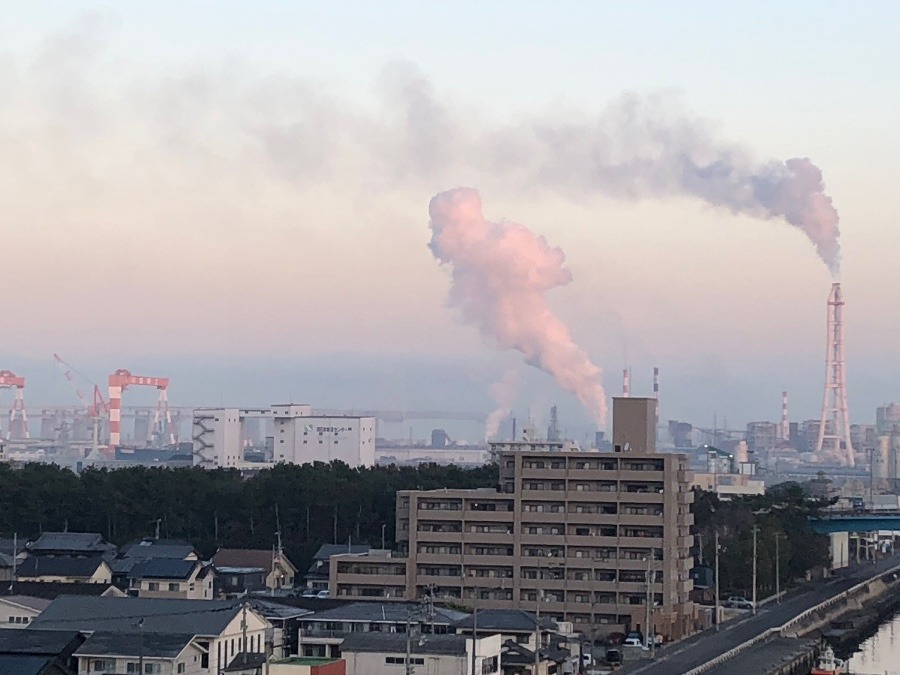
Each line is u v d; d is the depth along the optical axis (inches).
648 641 7401.6
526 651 6161.4
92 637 5310.0
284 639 6136.8
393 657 5629.9
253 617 5846.5
